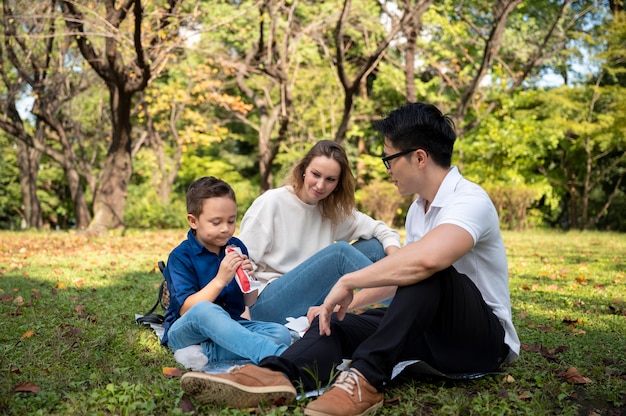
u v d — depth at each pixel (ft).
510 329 9.71
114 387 8.64
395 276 8.41
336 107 66.08
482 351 9.34
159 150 65.92
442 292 8.77
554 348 11.66
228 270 10.10
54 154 54.03
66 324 12.90
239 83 54.24
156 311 14.88
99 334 12.02
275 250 12.05
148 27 41.24
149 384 9.12
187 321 9.80
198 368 9.87
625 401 9.02
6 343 11.42
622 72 59.47
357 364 8.28
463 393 9.18
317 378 8.75
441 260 8.36
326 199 12.21
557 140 55.98
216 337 9.41
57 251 31.73
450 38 58.44
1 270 22.84
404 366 9.13
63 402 8.36
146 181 78.07
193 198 10.42
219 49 54.90
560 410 8.61
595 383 9.67
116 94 45.42
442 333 9.08
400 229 57.31
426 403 8.84
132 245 36.40
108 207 47.14
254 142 82.84
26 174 66.69
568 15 61.00
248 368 8.45
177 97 57.36
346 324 9.42
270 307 11.22
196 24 49.14
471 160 60.08
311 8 51.06
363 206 57.88
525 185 57.06
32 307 14.79
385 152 9.50
